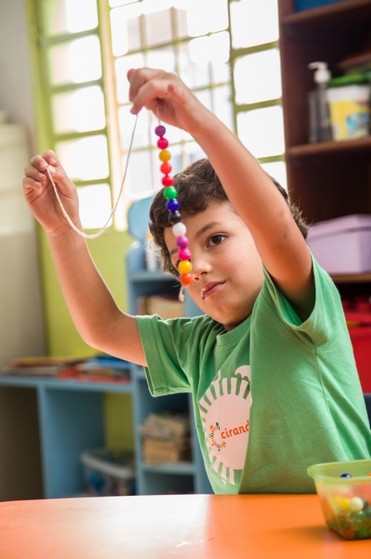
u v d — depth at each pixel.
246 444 1.25
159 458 3.07
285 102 2.63
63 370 3.49
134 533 0.99
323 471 1.00
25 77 3.95
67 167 3.90
